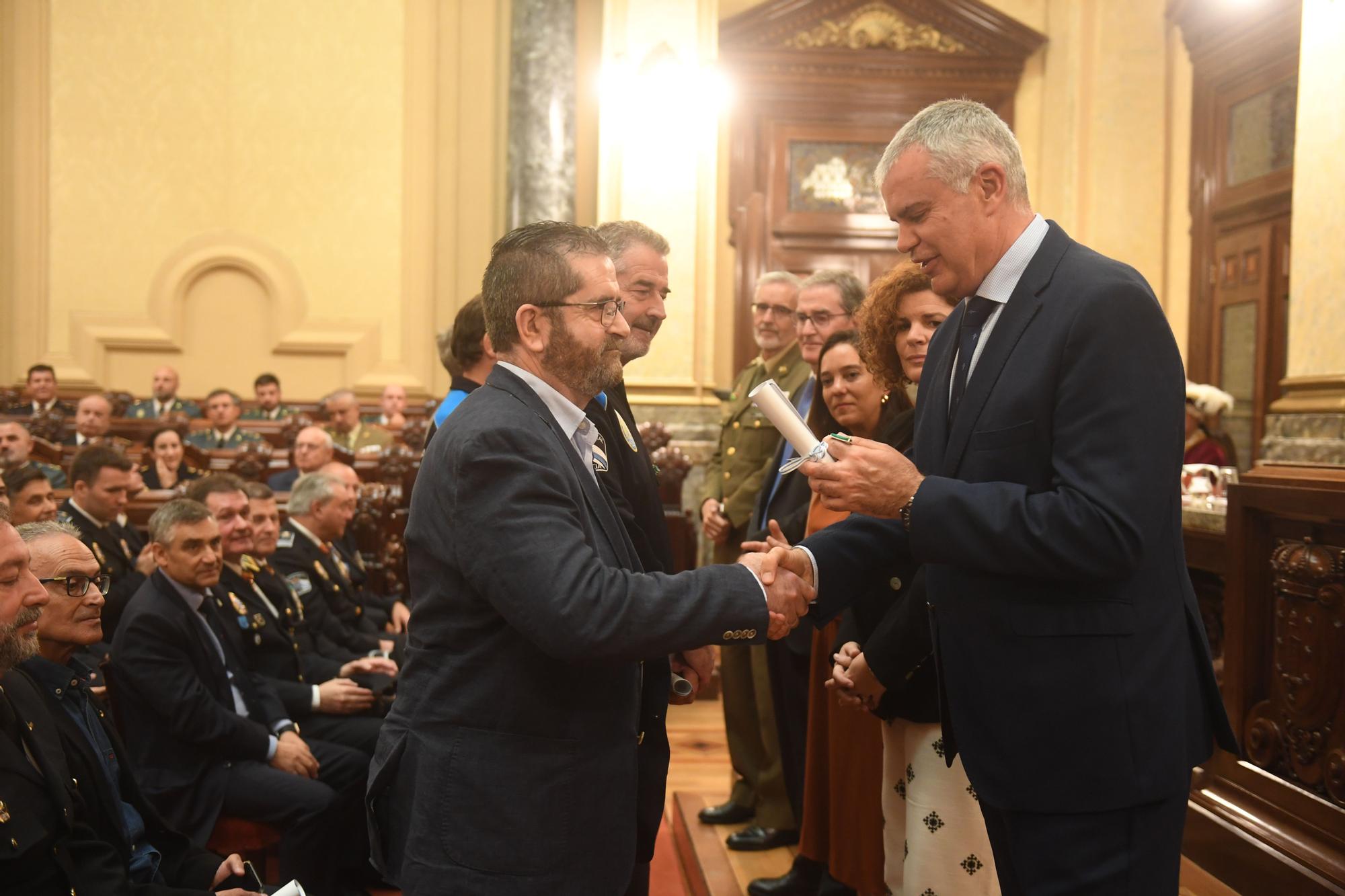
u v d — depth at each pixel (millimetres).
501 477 1557
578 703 1610
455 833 1569
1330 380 4152
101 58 8594
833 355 2684
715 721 5348
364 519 5234
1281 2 6340
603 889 1607
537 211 8172
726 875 3053
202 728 2953
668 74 7090
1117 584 1604
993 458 1660
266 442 7773
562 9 8156
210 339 8758
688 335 6988
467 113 8758
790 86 7867
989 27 7762
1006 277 1705
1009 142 1709
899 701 2096
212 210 8703
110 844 2068
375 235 8773
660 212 7051
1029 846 1644
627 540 1718
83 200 8609
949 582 1707
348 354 8781
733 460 3881
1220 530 3168
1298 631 2525
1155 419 1571
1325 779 2430
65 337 8609
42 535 2316
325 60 8711
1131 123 7461
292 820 2982
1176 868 1633
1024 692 1622
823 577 1824
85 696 2328
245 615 3588
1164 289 7480
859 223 7891
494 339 1741
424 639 1657
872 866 2488
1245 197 6715
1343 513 2336
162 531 3057
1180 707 1625
